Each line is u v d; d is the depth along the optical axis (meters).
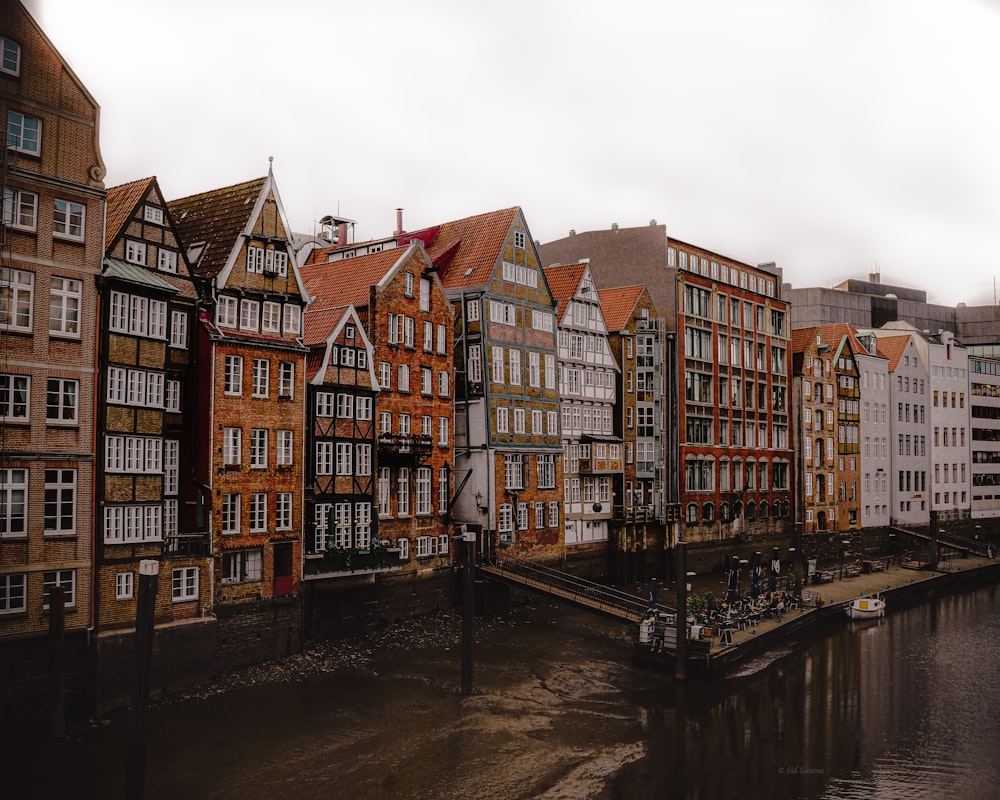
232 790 29.08
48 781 28.78
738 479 78.19
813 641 54.34
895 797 31.20
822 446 87.75
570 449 62.69
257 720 34.88
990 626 59.62
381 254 52.59
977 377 109.88
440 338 54.09
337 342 45.91
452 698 38.81
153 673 36.12
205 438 39.88
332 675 40.59
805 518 84.81
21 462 32.81
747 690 42.88
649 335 68.00
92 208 35.28
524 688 40.81
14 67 33.03
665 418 69.88
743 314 80.44
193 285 40.47
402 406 50.84
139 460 36.28
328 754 32.25
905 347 98.94
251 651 40.59
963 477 107.06
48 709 32.62
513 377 57.53
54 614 31.81
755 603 54.72
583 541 63.44
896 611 64.81
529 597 56.16
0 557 32.12
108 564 35.03
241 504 40.69
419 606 51.00
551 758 33.28
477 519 55.09
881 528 94.81
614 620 50.16
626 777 32.12
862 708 40.84
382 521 48.91
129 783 25.83
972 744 36.44
